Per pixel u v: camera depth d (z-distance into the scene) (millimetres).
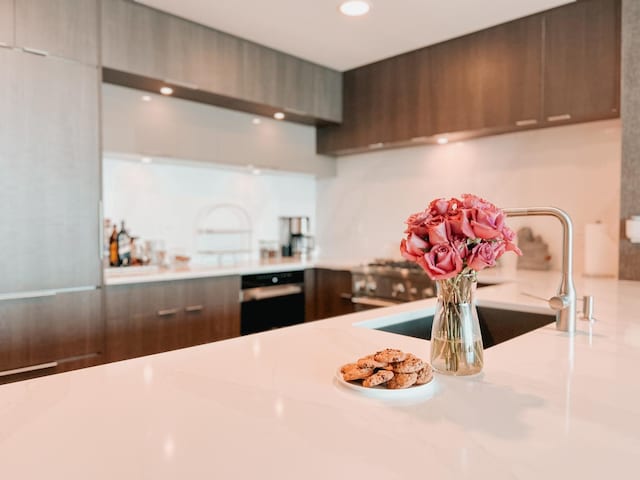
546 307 1748
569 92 2623
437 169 3607
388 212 3928
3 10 2152
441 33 3023
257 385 922
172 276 2803
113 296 2551
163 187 3414
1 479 578
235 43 3076
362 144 3695
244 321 3230
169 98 3059
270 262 3775
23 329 2236
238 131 3457
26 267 2232
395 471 600
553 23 2670
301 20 2828
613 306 1786
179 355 1129
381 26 2906
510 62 2846
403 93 3408
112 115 2797
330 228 4383
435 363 1018
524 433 713
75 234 2387
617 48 2463
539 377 984
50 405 815
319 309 3725
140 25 2629
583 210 2904
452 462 624
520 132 3152
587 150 2879
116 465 613
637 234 2363
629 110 2402
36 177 2258
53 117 2309
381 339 1294
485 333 1942
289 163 3840
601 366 1062
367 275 3369
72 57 2369
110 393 875
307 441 684
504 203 3248
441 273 940
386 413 789
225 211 3799
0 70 2146
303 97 3521
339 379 930
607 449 665
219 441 683
